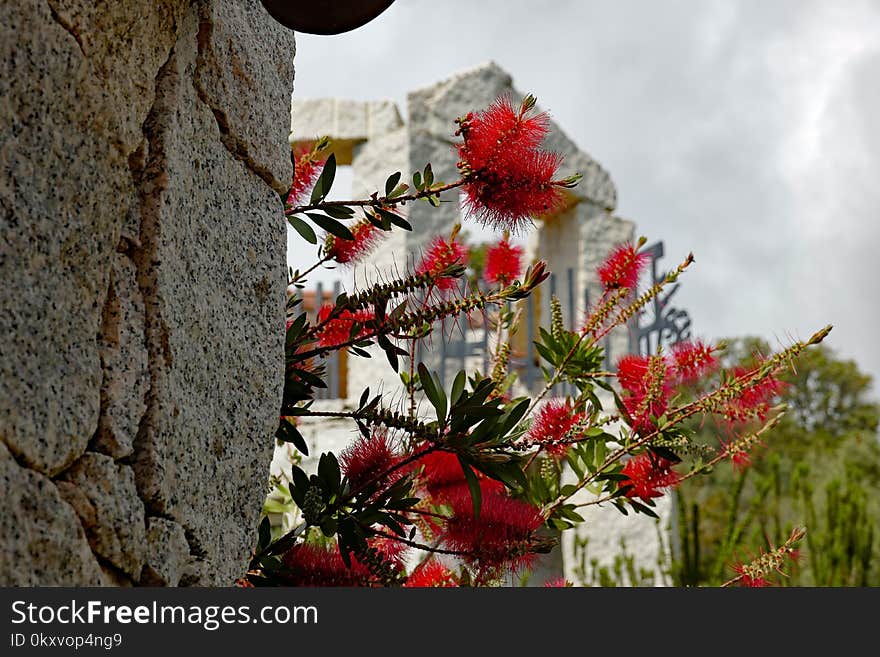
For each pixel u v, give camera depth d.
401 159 8.04
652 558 7.01
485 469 1.77
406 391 2.30
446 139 8.20
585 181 8.55
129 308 1.26
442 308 1.96
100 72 1.23
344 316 2.20
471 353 7.20
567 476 6.55
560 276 8.75
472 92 8.41
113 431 1.19
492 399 2.37
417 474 2.15
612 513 7.08
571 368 2.41
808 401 26.27
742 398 2.26
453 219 8.01
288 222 1.98
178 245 1.36
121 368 1.23
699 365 2.34
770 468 6.28
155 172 1.33
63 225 1.14
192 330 1.37
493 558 1.80
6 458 1.02
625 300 2.70
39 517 1.05
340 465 1.91
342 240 2.17
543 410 2.26
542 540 1.84
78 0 1.19
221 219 1.50
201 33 1.50
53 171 1.13
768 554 2.47
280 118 1.74
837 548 6.53
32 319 1.08
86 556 1.12
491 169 1.78
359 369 7.19
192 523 1.33
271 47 1.74
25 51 1.10
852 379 26.25
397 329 1.95
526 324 7.34
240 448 1.47
